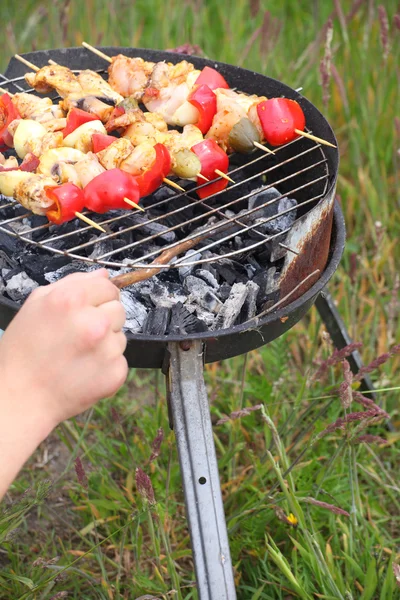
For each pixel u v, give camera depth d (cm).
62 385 106
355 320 163
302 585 131
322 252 125
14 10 233
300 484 141
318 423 147
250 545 138
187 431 115
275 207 132
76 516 144
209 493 115
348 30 211
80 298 106
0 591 132
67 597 136
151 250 130
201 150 128
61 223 125
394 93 197
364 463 148
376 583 130
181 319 120
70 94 135
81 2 213
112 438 154
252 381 151
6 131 133
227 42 206
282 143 133
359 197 186
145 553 140
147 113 134
